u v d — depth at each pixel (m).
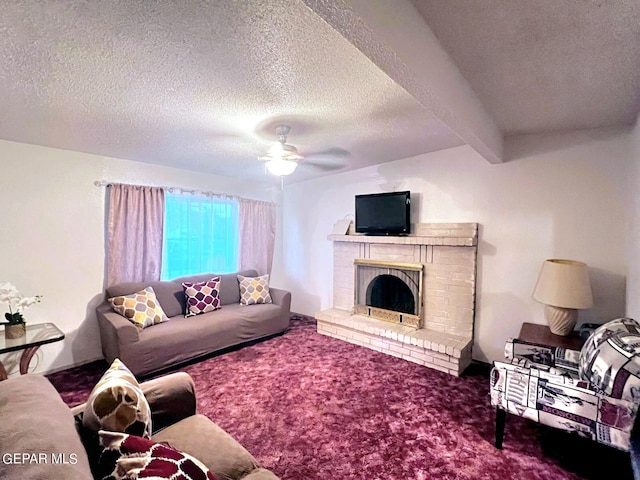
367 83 1.77
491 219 3.04
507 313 2.97
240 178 4.54
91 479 0.84
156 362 2.88
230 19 1.23
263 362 3.15
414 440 1.99
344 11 0.94
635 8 1.17
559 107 2.16
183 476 0.91
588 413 1.58
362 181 4.05
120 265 3.37
